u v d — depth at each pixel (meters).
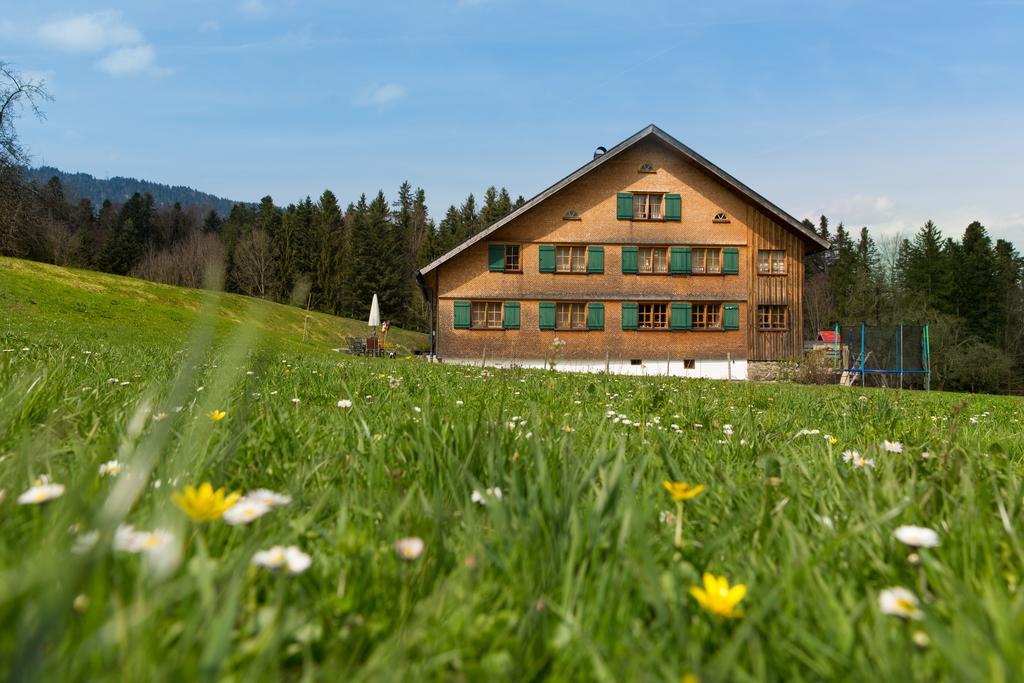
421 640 0.92
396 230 94.56
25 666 0.56
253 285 82.81
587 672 0.89
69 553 0.79
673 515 1.61
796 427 4.25
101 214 106.31
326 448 2.32
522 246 30.33
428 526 1.32
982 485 1.79
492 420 2.72
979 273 63.53
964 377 50.03
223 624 0.73
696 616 1.05
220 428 2.16
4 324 20.69
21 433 1.98
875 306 65.31
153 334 28.64
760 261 31.12
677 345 30.75
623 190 30.61
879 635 0.90
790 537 1.31
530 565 1.17
